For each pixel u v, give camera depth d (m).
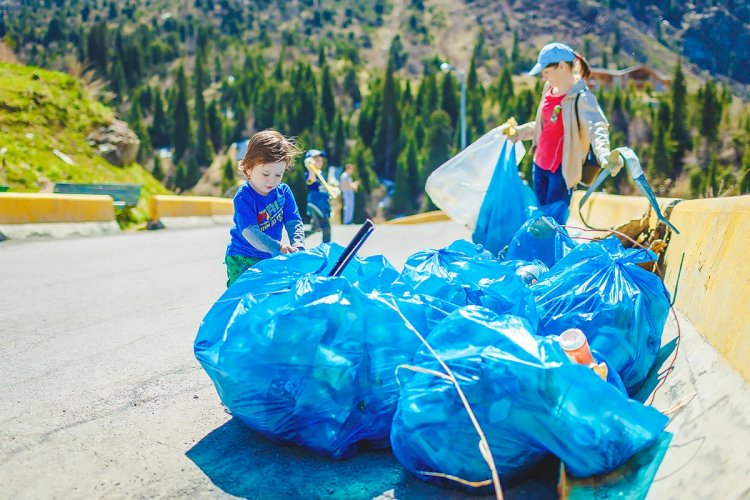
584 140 5.56
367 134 173.38
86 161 20.69
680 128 93.62
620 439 2.52
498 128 6.15
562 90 5.62
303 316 2.90
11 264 8.77
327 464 2.92
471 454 2.55
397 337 3.01
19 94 20.45
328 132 175.38
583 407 2.50
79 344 4.88
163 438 3.22
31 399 3.73
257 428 3.05
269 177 3.83
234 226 4.00
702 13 177.88
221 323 3.16
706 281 3.55
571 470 2.53
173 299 6.60
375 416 2.99
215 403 3.67
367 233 3.24
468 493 2.62
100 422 3.41
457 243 4.45
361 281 3.52
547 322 3.38
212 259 9.59
